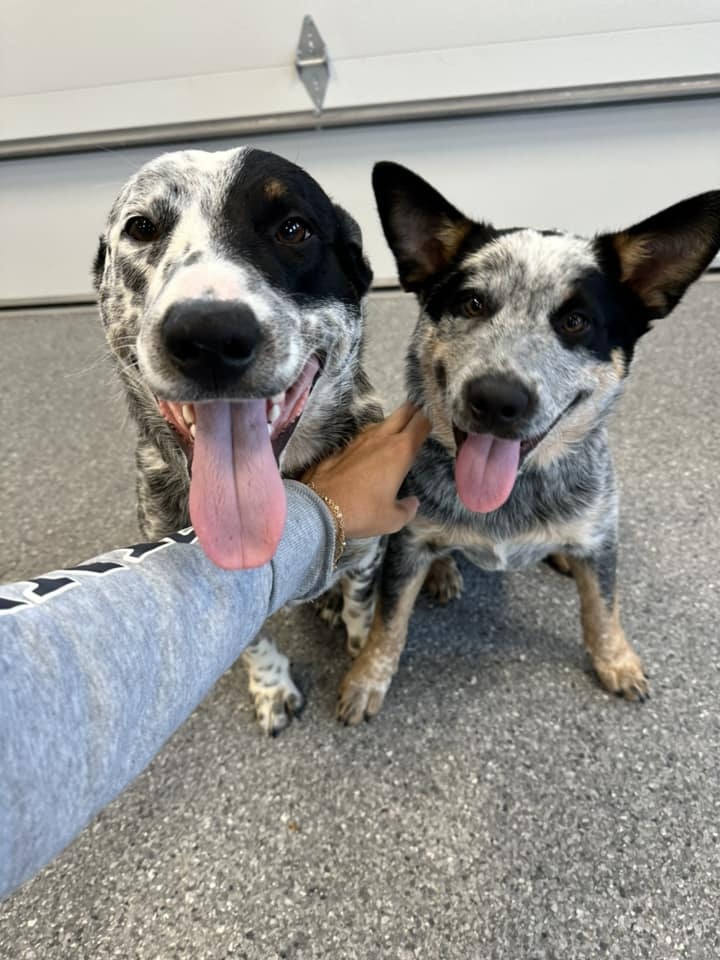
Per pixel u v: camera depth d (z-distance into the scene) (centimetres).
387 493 109
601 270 117
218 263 87
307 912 110
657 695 136
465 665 147
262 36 231
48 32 235
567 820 119
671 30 219
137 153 262
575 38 223
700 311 251
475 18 222
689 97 230
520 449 115
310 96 242
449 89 236
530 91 233
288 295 95
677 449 192
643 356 231
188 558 77
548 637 152
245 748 134
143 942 108
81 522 188
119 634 61
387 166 118
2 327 293
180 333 75
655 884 110
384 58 232
